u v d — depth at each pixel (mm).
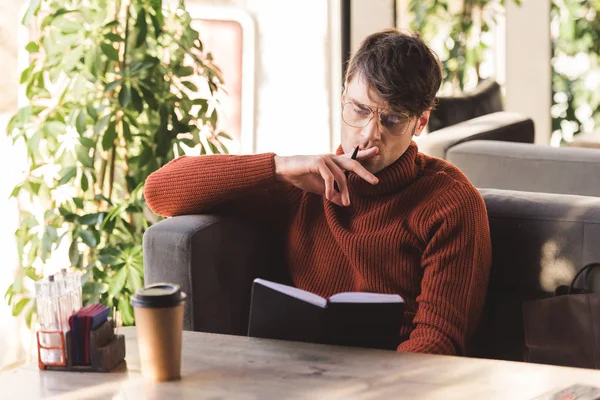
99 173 3098
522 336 2258
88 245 2828
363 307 1664
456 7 4953
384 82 2090
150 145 2990
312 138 3949
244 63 3629
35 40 3059
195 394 1438
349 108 2162
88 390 1476
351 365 1566
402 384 1468
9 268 3145
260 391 1445
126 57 2986
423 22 4715
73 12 2842
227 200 2305
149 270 2223
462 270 2105
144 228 3049
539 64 5621
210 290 2211
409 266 2184
